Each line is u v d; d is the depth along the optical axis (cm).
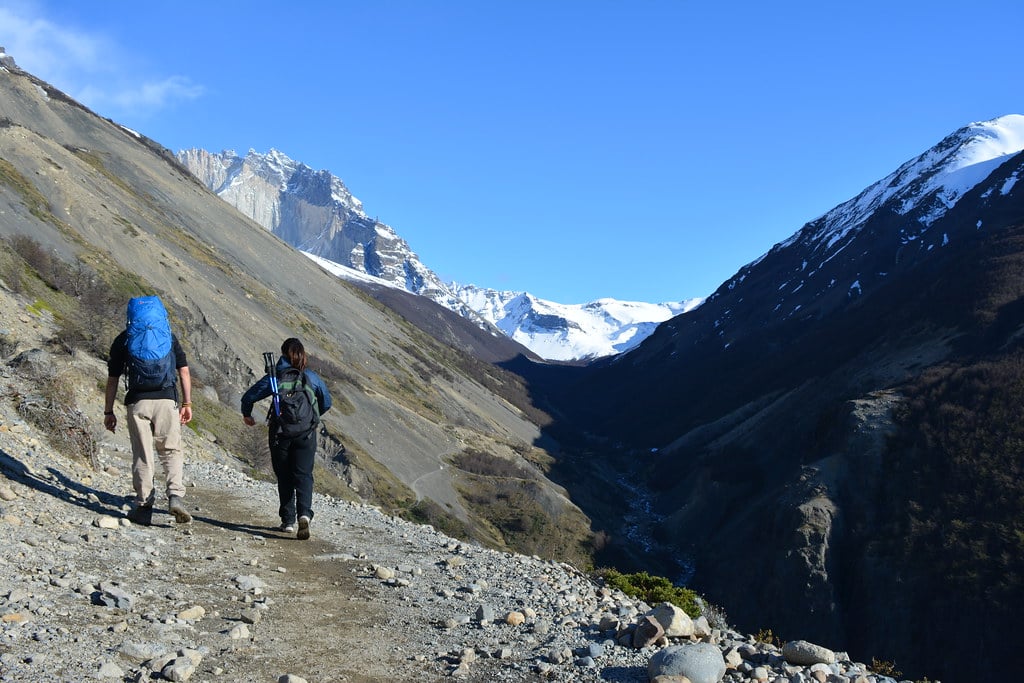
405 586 755
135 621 523
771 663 567
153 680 424
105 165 14475
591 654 552
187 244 12275
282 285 14800
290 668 481
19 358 1296
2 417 1054
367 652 536
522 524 8775
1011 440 7825
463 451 11400
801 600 7256
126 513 859
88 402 1691
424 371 15862
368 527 1123
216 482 1352
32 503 772
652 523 11119
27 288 3725
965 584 6538
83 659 434
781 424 12269
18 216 7012
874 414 9238
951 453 8019
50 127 14750
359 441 9000
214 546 813
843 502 8131
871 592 7044
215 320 9131
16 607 496
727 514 10038
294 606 636
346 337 14325
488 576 863
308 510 927
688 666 482
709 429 15125
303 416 915
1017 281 12106
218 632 533
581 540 9044
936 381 9569
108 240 9044
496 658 545
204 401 5506
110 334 4012
